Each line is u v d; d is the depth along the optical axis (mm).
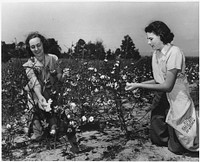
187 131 2539
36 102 2961
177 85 2596
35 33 3076
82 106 3162
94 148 2705
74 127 2736
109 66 3227
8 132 3029
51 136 2930
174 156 2531
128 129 3150
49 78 3023
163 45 2664
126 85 2693
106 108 3426
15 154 2635
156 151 2633
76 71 3469
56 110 2740
